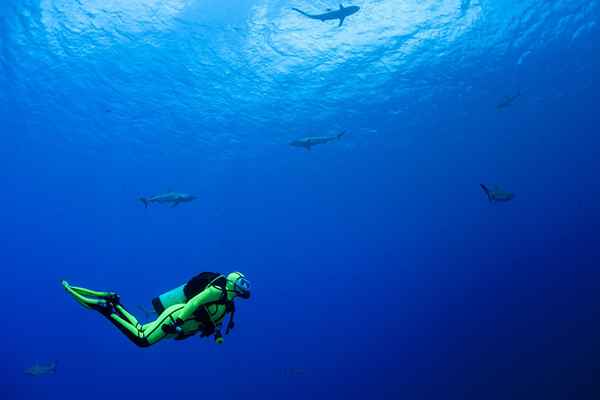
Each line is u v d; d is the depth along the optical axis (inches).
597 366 816.9
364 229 1663.4
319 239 1761.8
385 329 1336.1
